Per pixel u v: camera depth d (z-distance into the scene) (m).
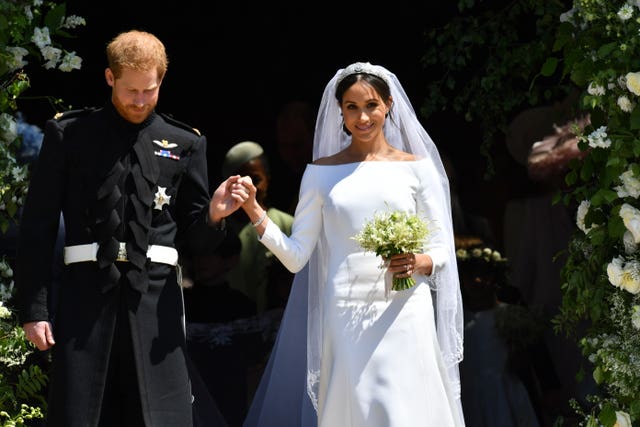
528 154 29.23
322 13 33.19
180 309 18.20
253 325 26.83
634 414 19.39
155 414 17.56
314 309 20.27
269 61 33.34
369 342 18.77
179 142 18.30
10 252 22.16
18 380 20.86
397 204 19.16
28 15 20.84
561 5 24.55
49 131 17.84
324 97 20.44
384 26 32.88
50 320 20.05
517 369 25.73
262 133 33.34
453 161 30.50
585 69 19.73
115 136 17.86
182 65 33.41
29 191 17.81
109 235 17.53
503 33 27.67
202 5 33.25
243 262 27.58
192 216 18.41
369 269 19.02
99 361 17.39
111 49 17.42
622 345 19.48
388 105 19.70
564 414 25.78
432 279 20.08
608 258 20.03
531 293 28.12
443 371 19.34
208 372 26.39
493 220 29.39
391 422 18.28
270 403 23.55
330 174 19.62
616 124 19.36
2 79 21.19
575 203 27.42
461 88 31.30
